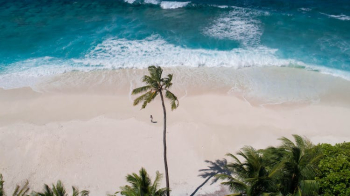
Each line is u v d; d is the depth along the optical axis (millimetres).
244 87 36531
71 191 24266
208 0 58188
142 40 45406
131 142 28641
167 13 53312
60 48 43375
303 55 42500
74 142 28375
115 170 26016
